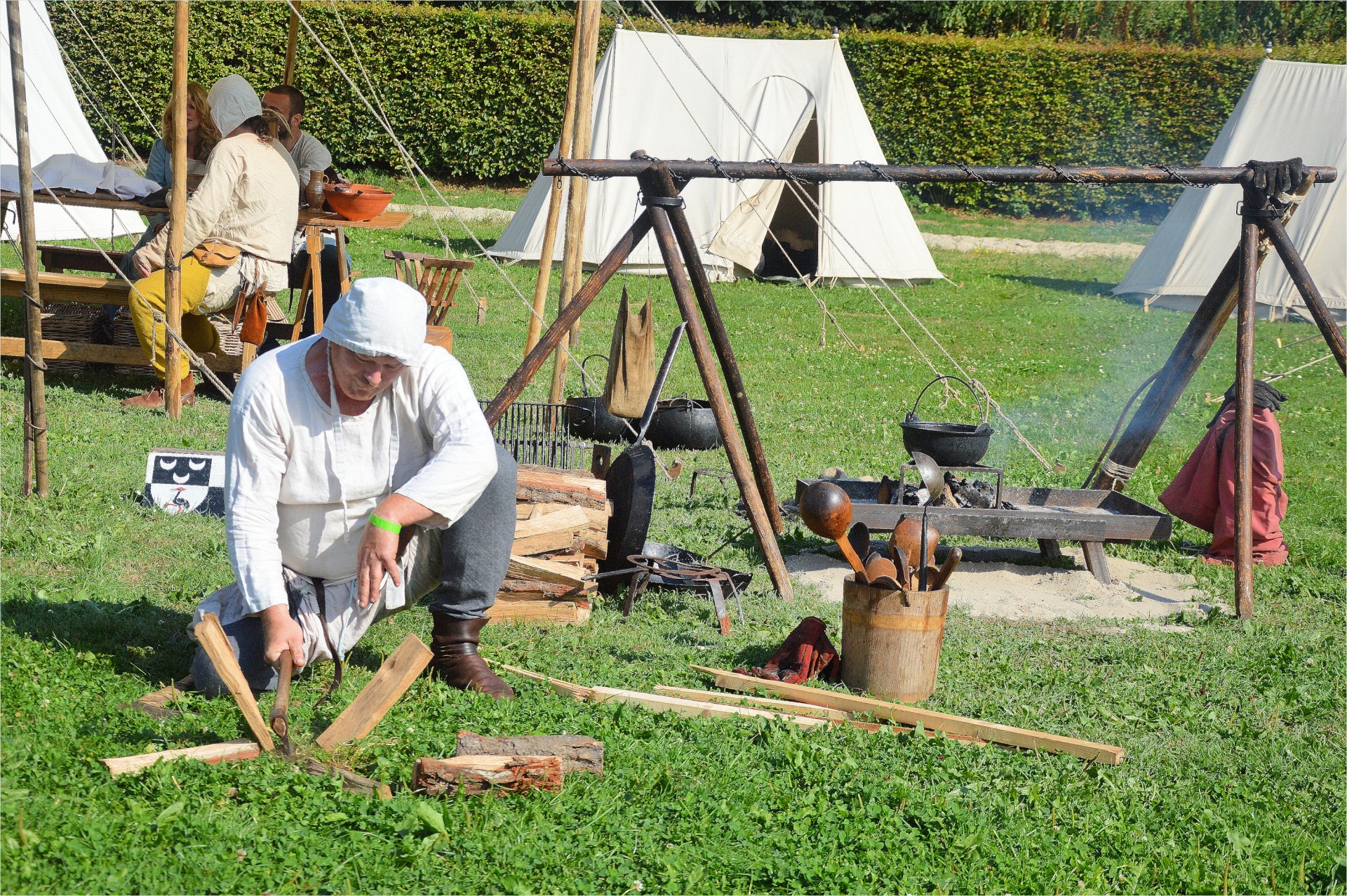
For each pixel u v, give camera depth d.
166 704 3.40
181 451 5.89
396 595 3.80
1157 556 6.84
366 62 24.42
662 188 5.53
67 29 22.84
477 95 24.83
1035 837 3.24
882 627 4.23
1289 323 16.61
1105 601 5.91
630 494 5.09
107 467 6.31
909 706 4.18
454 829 2.85
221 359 8.58
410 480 3.45
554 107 24.94
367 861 2.67
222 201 7.80
